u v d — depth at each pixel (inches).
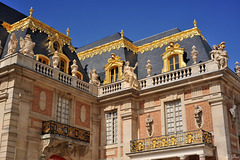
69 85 975.0
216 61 900.6
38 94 892.0
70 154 928.3
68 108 985.5
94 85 1085.1
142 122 995.9
